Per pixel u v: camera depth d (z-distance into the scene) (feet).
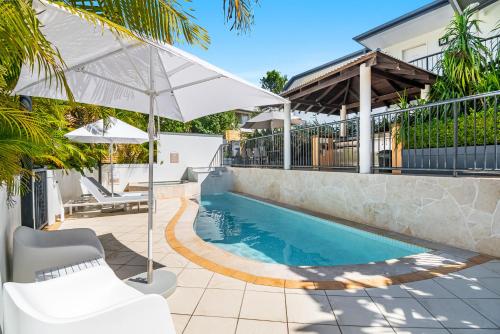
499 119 15.43
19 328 4.21
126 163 40.73
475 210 13.00
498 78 17.93
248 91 11.27
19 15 4.44
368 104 19.60
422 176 15.46
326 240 18.95
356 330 7.31
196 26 8.11
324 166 23.89
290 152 29.07
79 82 11.59
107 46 8.56
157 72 10.88
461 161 16.62
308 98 31.09
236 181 40.32
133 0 6.75
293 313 8.14
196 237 16.40
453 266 11.34
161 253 13.60
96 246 10.11
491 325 7.50
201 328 7.41
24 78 9.97
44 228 18.45
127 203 25.18
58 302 6.02
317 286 9.80
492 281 10.00
